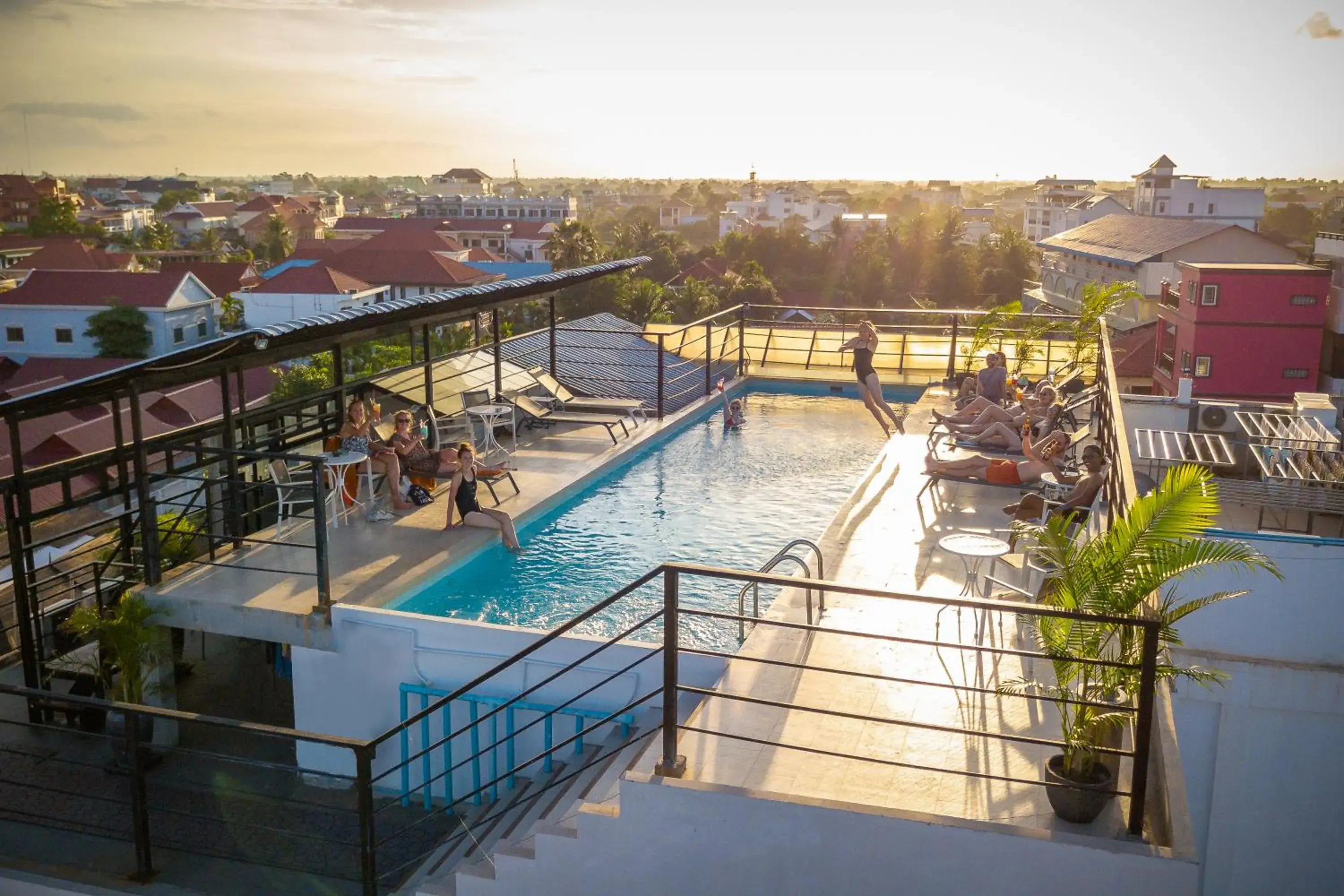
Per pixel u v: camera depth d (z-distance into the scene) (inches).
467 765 328.5
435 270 4215.1
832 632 201.9
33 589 362.9
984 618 295.4
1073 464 462.6
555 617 360.2
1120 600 199.8
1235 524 682.2
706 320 710.5
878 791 219.6
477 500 463.2
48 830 302.2
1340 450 705.0
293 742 368.5
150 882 273.4
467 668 324.8
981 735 197.5
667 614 212.4
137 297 3004.4
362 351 2241.6
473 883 226.2
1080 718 198.8
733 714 257.9
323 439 484.7
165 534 399.9
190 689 407.5
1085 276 2630.4
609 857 213.8
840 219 5305.1
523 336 732.0
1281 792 474.0
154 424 1898.4
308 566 382.9
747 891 205.6
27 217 6840.6
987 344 751.7
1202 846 483.8
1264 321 1566.2
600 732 312.3
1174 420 870.4
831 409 705.6
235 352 360.2
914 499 456.4
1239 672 468.1
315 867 287.4
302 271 3759.8
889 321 2797.7
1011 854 187.2
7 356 2982.3
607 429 611.2
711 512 479.2
